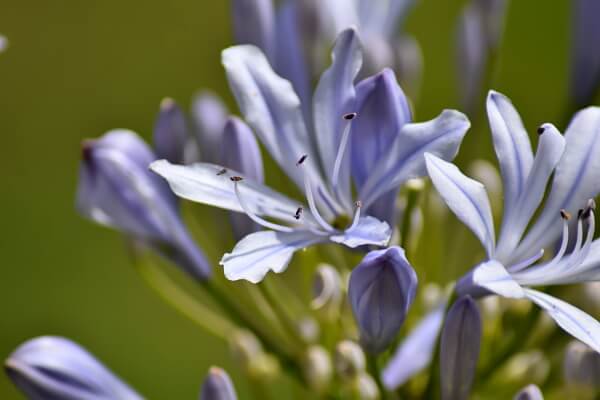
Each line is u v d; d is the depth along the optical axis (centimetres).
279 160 42
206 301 57
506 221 41
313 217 42
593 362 44
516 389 45
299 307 46
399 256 41
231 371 58
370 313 42
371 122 41
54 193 59
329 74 42
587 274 41
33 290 58
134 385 58
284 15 47
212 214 46
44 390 44
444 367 42
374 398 44
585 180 42
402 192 45
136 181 45
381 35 48
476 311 42
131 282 58
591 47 46
